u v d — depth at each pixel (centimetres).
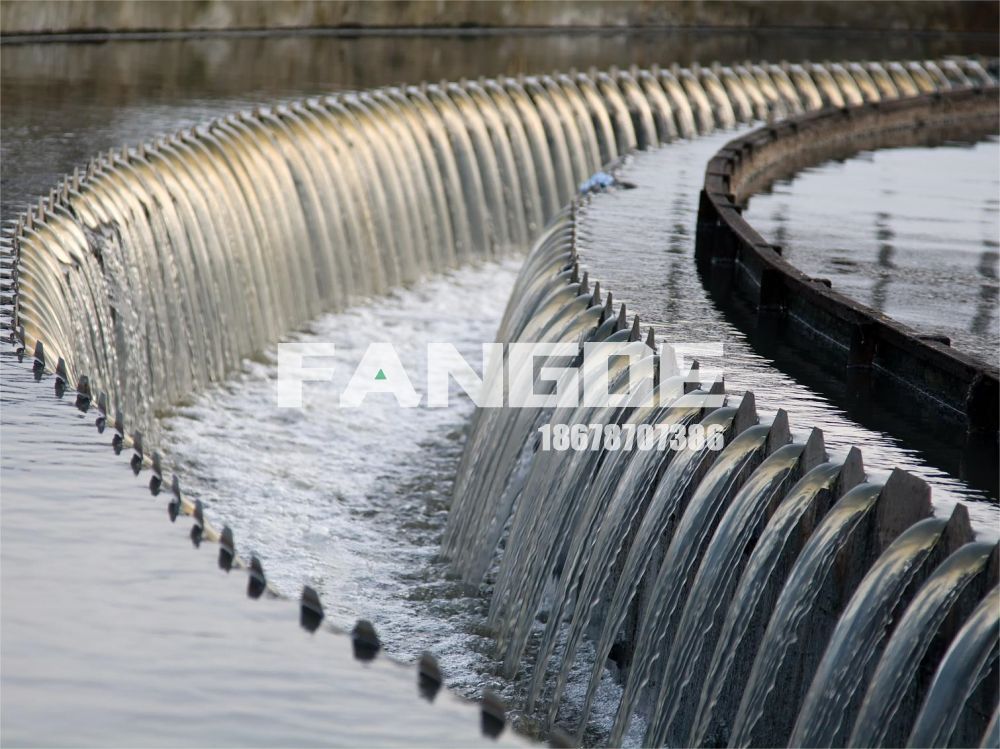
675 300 1516
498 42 4612
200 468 1736
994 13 5519
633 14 5128
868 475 941
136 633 543
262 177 2348
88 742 455
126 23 3850
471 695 1243
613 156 3331
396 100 2908
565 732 1193
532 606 1255
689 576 1094
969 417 1085
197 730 464
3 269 1398
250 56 3809
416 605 1416
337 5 4453
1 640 533
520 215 3100
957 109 3366
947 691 754
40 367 976
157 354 1936
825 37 5356
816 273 1684
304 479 1731
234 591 593
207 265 2106
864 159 2756
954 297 1588
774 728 1013
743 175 2403
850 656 840
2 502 702
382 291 2683
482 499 1486
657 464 1133
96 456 788
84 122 2594
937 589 800
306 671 511
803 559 902
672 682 1023
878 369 1265
